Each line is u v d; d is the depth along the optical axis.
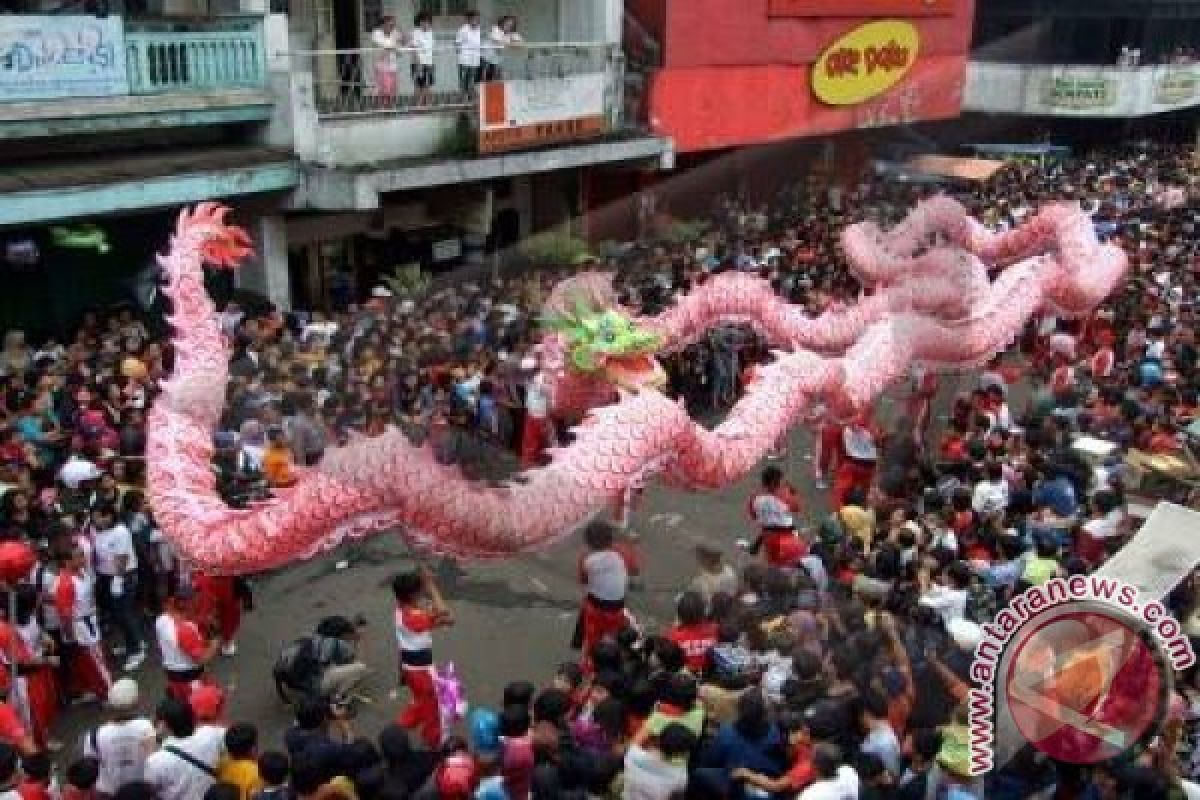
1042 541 8.35
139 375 10.73
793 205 16.64
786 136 17.84
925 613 7.27
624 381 9.37
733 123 17.83
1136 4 21.23
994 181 17.48
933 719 6.64
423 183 14.16
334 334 9.89
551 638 9.25
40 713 7.59
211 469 8.16
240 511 7.61
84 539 8.43
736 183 17.06
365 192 13.55
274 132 14.10
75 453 9.55
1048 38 21.14
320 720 6.54
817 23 17.97
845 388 10.55
